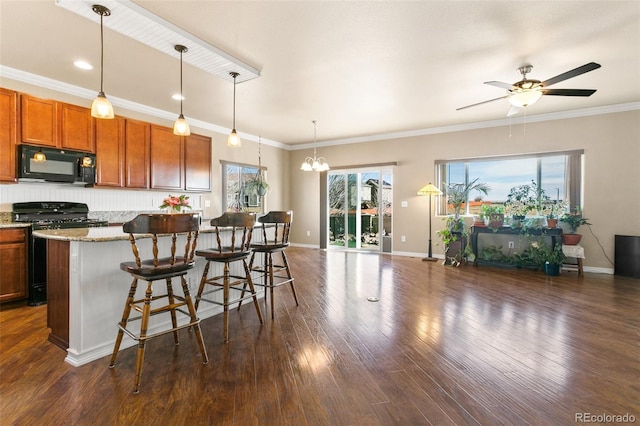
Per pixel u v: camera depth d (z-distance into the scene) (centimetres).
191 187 539
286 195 809
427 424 154
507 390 182
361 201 736
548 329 270
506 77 376
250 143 701
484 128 586
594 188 503
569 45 302
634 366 208
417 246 657
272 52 314
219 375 198
